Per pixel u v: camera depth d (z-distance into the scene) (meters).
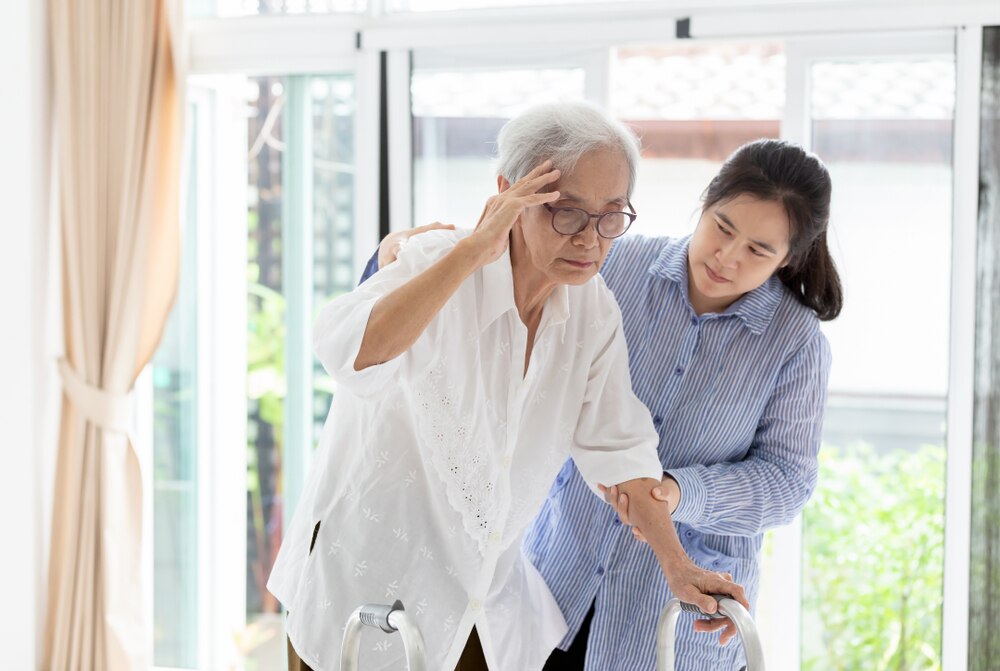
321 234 3.37
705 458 1.85
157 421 3.59
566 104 1.43
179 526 3.59
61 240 3.22
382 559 1.57
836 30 2.85
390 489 1.56
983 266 2.80
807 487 1.84
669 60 4.38
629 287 1.86
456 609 1.59
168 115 3.24
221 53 3.28
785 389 1.82
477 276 1.51
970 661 2.85
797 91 2.92
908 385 2.92
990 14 2.75
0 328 3.19
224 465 3.54
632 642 1.85
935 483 2.92
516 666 1.71
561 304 1.55
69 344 3.24
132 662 3.28
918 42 2.84
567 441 1.64
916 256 2.89
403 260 1.45
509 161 1.46
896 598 2.96
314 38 3.20
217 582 3.58
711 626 1.54
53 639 3.28
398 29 3.12
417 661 1.21
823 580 3.00
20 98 3.14
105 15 3.14
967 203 2.80
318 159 3.34
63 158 3.18
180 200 3.24
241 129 3.42
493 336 1.52
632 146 1.43
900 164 2.89
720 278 1.72
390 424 1.55
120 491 3.26
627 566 1.85
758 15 2.88
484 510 1.57
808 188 1.65
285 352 3.46
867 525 2.96
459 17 3.10
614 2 2.99
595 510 1.86
